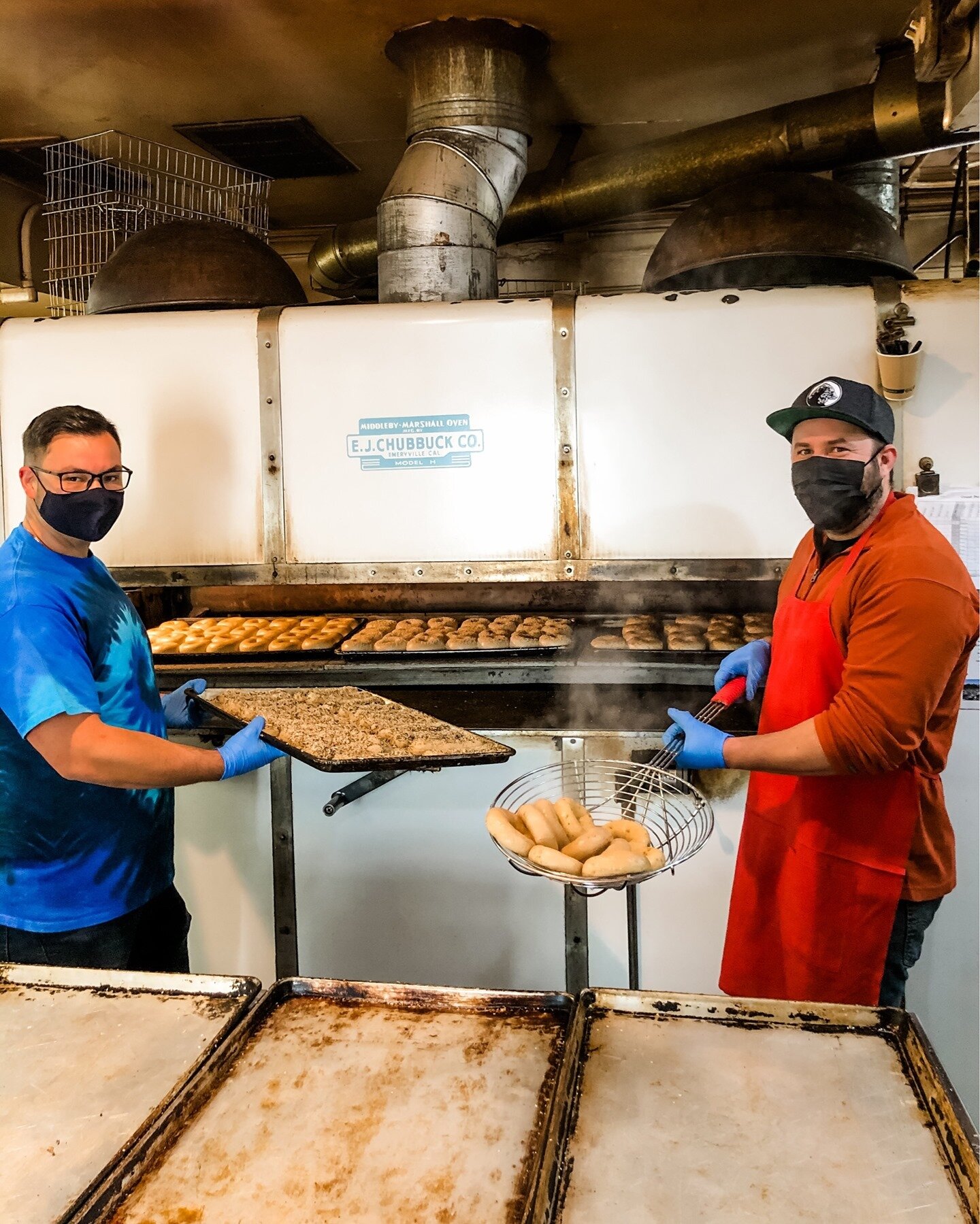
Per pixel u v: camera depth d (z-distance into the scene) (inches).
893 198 133.6
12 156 161.5
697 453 89.5
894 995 67.1
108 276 107.3
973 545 85.7
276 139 152.9
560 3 106.4
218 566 96.7
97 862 65.7
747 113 146.9
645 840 53.1
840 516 62.9
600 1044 42.5
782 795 67.1
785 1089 39.2
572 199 139.5
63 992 47.8
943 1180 34.3
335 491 94.3
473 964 86.5
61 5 108.3
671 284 103.3
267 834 87.6
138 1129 37.4
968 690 80.4
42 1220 33.9
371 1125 37.9
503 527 92.7
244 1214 33.7
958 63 72.9
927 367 85.6
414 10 107.3
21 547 63.5
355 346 92.8
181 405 95.5
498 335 91.0
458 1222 33.1
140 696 68.2
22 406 97.3
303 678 84.2
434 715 83.1
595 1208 33.2
